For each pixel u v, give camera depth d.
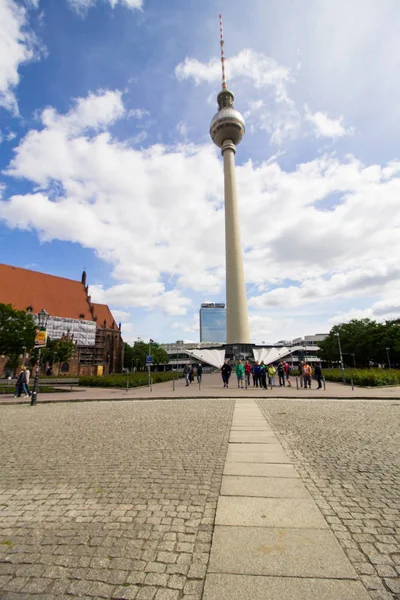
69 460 7.36
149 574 3.28
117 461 7.20
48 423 12.65
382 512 4.54
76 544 3.89
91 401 21.27
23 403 20.89
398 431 9.83
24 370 25.66
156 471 6.46
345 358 84.12
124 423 12.11
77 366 82.31
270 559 3.43
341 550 3.58
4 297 77.56
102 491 5.52
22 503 5.09
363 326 77.62
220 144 86.38
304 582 3.05
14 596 2.99
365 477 5.93
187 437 9.42
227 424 11.35
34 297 82.75
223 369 29.03
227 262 71.56
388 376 27.72
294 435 9.45
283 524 4.21
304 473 6.17
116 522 4.42
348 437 9.10
